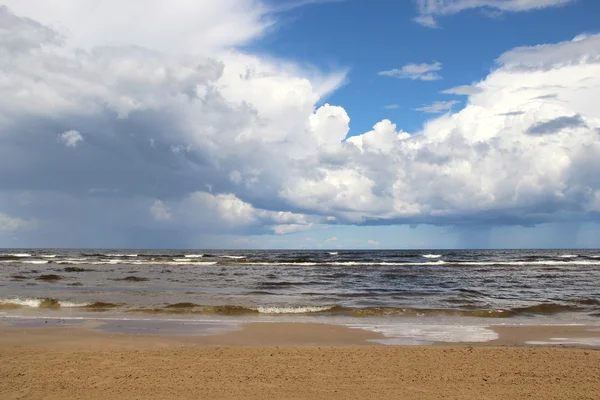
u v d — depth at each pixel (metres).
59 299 20.45
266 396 7.16
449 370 8.85
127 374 8.34
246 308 17.50
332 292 25.06
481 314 17.19
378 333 13.48
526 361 9.61
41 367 8.77
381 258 70.62
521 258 71.62
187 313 17.02
